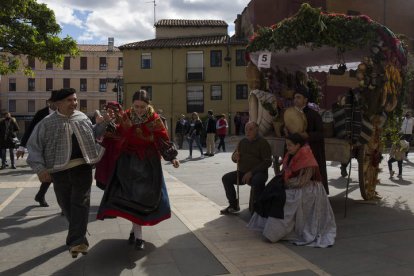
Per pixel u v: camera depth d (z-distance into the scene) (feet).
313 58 29.27
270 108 25.82
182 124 76.89
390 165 38.09
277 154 25.30
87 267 15.79
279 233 18.56
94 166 18.07
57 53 63.21
